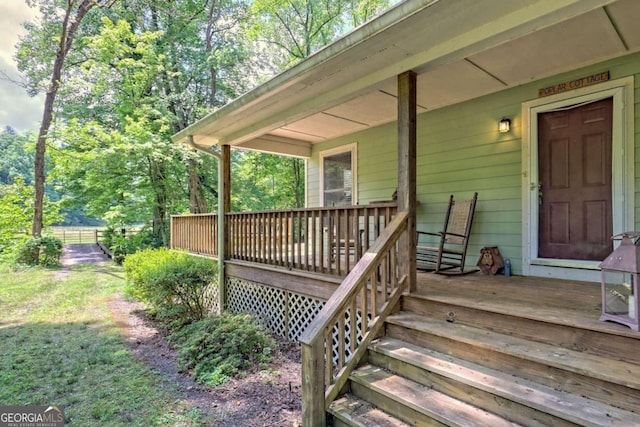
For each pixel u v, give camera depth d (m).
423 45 2.79
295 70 3.33
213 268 5.84
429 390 2.40
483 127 4.48
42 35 12.82
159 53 13.21
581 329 2.17
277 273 4.86
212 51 14.22
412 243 3.14
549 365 2.06
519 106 4.14
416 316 3.01
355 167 6.28
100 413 2.95
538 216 4.01
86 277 9.83
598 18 2.73
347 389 2.71
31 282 8.98
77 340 4.80
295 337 4.62
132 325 5.59
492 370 2.31
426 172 5.12
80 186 13.30
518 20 2.33
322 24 13.64
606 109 3.56
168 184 13.27
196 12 14.24
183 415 2.91
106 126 13.40
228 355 4.00
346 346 3.89
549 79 3.88
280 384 3.47
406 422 2.30
